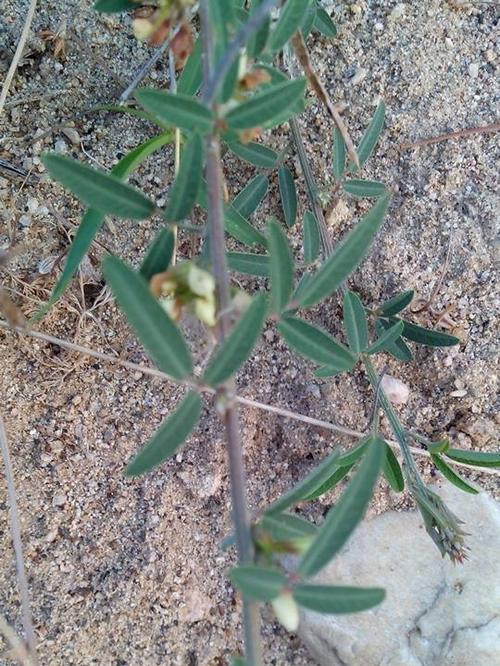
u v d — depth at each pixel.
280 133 0.24
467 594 0.23
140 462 0.15
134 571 0.23
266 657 0.24
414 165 0.25
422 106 0.25
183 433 0.15
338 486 0.24
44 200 0.23
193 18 0.23
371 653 0.23
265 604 0.24
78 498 0.23
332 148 0.24
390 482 0.22
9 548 0.23
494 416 0.25
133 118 0.24
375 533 0.24
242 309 0.15
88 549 0.23
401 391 0.25
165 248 0.16
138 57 0.24
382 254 0.25
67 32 0.24
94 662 0.23
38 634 0.23
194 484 0.24
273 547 0.14
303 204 0.25
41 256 0.23
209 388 0.14
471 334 0.25
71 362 0.23
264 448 0.24
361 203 0.25
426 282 0.25
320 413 0.24
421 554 0.24
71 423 0.23
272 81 0.18
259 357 0.24
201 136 0.15
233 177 0.24
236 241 0.24
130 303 0.13
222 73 0.14
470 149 0.25
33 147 0.23
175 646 0.23
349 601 0.13
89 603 0.23
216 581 0.24
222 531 0.24
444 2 0.25
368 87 0.25
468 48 0.25
